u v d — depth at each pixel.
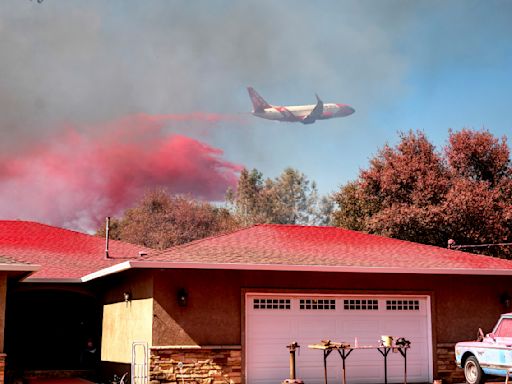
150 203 65.69
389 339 17.12
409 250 21.22
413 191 44.03
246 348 17.58
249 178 72.81
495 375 17.00
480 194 41.88
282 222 72.62
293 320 18.19
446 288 19.83
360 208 46.34
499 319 18.31
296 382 16.69
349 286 18.77
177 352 16.97
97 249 26.72
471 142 45.69
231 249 18.62
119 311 20.36
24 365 24.64
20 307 25.02
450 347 19.50
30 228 28.03
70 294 25.47
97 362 22.98
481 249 41.09
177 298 17.17
